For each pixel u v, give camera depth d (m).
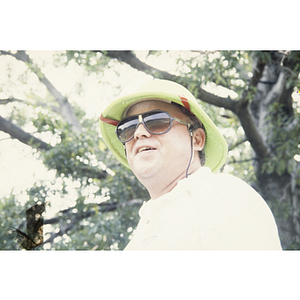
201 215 1.26
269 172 3.99
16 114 3.88
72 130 3.99
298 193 3.87
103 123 1.86
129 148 1.62
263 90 4.17
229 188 1.27
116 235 3.75
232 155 4.20
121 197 3.91
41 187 3.66
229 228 1.16
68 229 3.64
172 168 1.53
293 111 4.04
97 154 3.97
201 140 1.62
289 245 3.74
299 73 3.82
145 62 3.94
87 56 3.78
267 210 1.23
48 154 3.77
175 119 1.56
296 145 3.93
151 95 1.57
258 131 4.12
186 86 3.93
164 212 1.40
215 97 4.01
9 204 3.44
